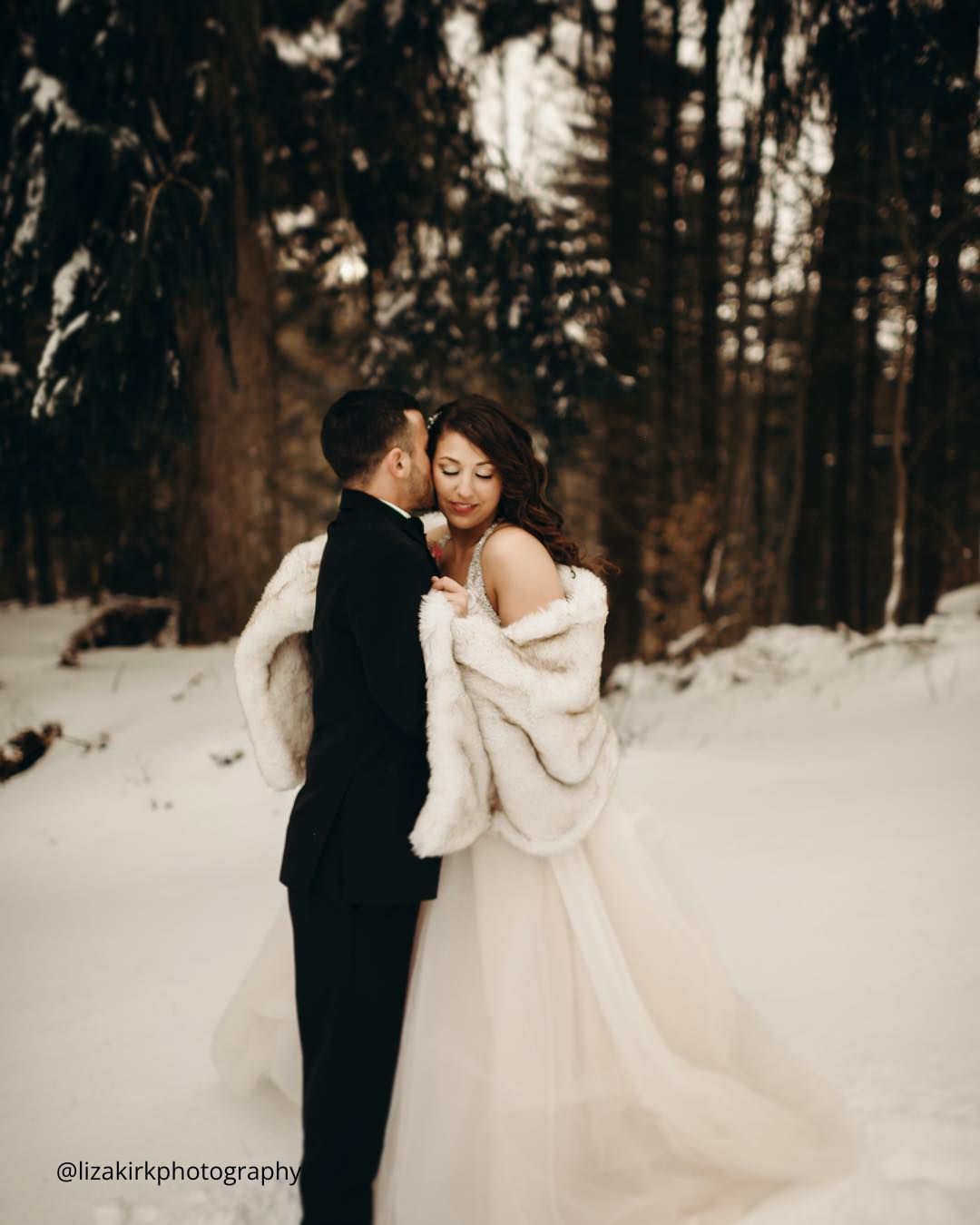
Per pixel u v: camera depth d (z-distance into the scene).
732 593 11.36
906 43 6.82
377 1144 1.82
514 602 1.90
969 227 9.52
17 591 17.16
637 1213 1.80
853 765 5.20
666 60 11.60
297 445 16.59
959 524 15.45
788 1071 2.05
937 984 2.58
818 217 10.87
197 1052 2.66
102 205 5.43
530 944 1.87
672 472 12.45
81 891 4.11
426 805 1.77
